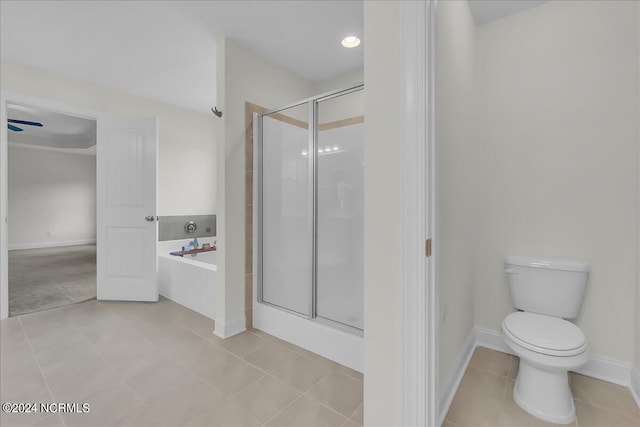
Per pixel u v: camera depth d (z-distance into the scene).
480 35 2.19
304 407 1.56
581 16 1.86
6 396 1.62
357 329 2.01
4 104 2.69
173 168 3.84
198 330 2.49
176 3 1.99
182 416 1.48
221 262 2.39
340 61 2.75
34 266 4.97
